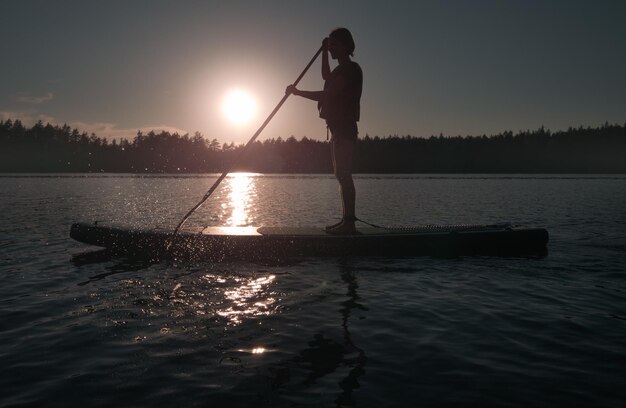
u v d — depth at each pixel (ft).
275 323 12.74
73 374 9.50
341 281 17.66
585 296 15.56
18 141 584.81
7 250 24.50
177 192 113.29
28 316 13.24
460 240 22.62
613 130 572.92
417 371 9.66
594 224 39.04
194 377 9.37
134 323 12.66
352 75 20.62
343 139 21.21
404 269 19.70
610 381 9.13
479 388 8.87
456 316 13.39
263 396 8.60
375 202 73.00
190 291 16.10
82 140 584.81
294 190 127.54
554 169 531.09
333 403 8.32
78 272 19.12
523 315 13.48
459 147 547.08
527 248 23.39
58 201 71.26
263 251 21.74
